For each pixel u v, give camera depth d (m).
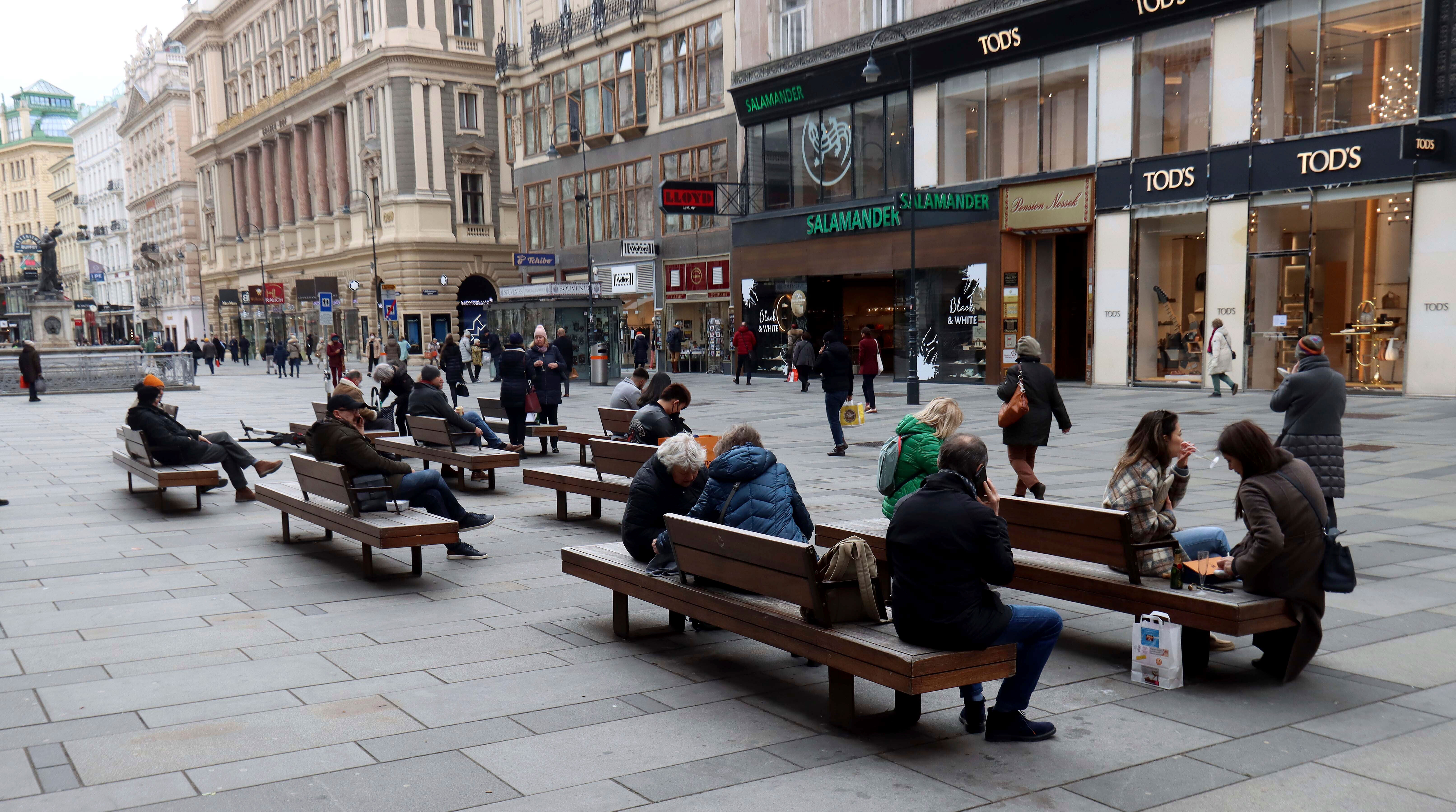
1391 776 3.98
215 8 75.50
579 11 39.50
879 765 4.15
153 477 10.16
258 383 36.56
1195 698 4.90
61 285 38.69
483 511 10.25
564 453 14.95
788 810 3.73
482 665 5.46
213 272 80.38
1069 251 25.20
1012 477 11.40
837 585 4.59
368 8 53.16
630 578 5.81
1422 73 17.77
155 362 32.19
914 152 22.02
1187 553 5.87
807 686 5.16
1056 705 4.84
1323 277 19.52
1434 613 6.11
